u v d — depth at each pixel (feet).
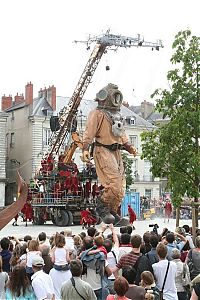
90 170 118.62
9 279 27.43
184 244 44.73
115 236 40.01
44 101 278.46
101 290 34.35
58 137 149.69
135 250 34.50
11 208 22.70
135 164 293.84
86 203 115.96
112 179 96.68
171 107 76.69
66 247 37.47
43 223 125.80
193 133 74.49
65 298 28.04
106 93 97.91
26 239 45.44
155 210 199.41
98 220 108.99
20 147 277.64
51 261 35.47
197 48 75.10
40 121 269.85
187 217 180.75
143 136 79.36
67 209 119.55
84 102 281.95
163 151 75.66
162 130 75.72
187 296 36.14
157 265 33.58
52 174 124.16
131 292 27.27
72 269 28.30
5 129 263.29
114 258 36.94
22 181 23.20
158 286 33.50
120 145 98.22
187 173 75.82
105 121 97.30
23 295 26.96
